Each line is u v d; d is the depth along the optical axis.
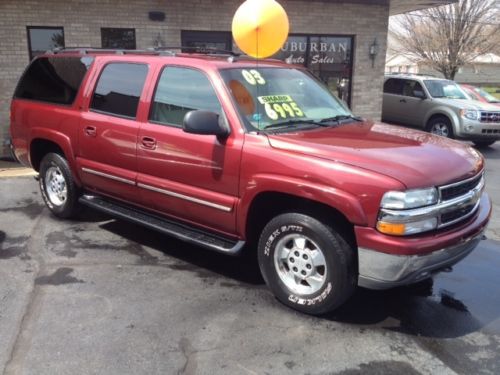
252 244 4.14
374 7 11.80
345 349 3.34
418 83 13.34
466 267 4.72
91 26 10.03
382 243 3.26
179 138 4.25
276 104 4.27
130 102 4.75
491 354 3.31
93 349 3.28
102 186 5.14
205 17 10.65
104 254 4.89
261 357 3.24
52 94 5.65
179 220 4.59
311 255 3.64
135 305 3.88
